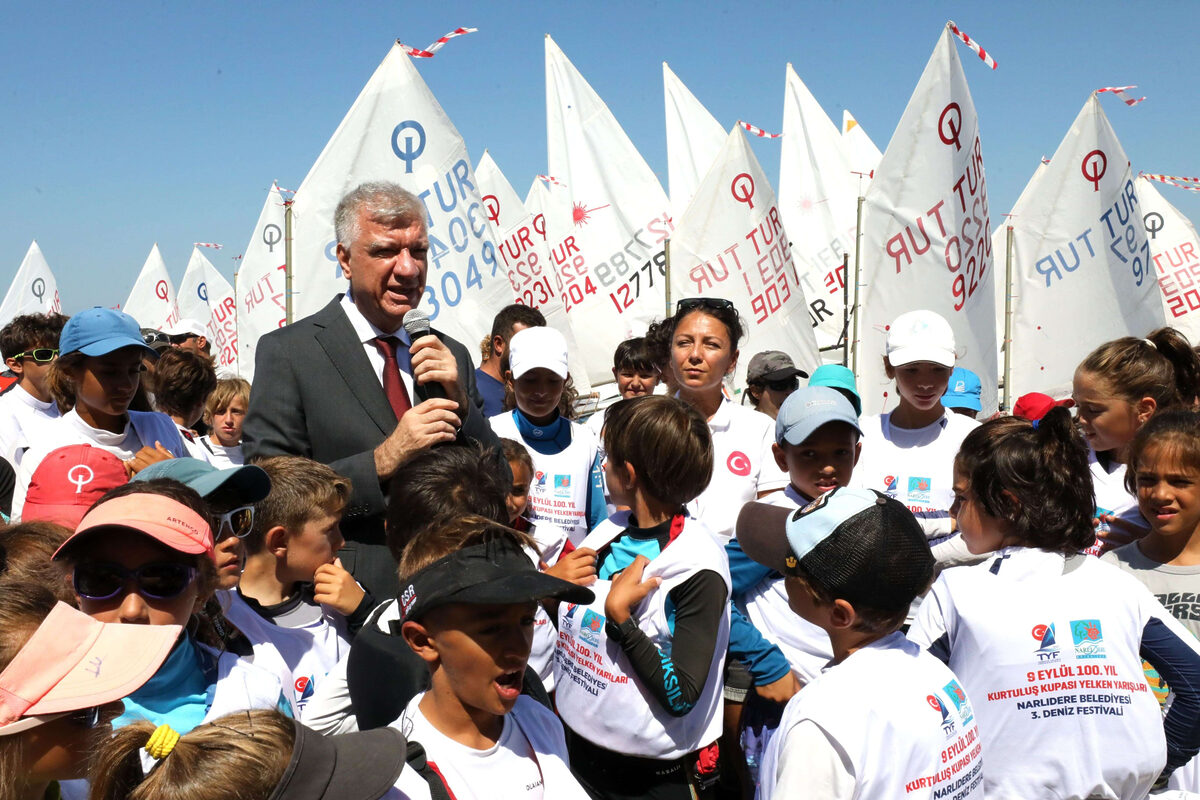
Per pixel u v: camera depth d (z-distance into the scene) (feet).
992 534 9.48
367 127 26.86
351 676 8.57
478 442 11.09
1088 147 32.71
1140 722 8.55
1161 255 55.11
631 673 9.73
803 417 12.48
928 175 28.12
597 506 17.19
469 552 6.88
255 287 40.88
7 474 15.28
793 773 7.00
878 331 29.40
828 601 7.61
